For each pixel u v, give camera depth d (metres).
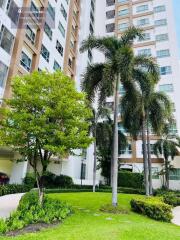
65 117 10.49
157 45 39.38
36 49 22.73
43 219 7.88
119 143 29.08
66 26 31.92
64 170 29.36
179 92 34.81
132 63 14.18
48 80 10.79
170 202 18.17
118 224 8.53
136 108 16.06
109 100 34.88
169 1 42.59
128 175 31.62
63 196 17.06
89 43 15.52
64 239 5.73
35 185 21.41
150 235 6.72
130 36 15.50
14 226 6.64
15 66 18.94
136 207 12.70
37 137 9.99
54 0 28.44
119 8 46.34
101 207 12.39
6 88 18.22
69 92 10.88
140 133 22.67
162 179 31.34
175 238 6.71
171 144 28.30
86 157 34.88
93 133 25.61
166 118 21.06
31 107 10.61
